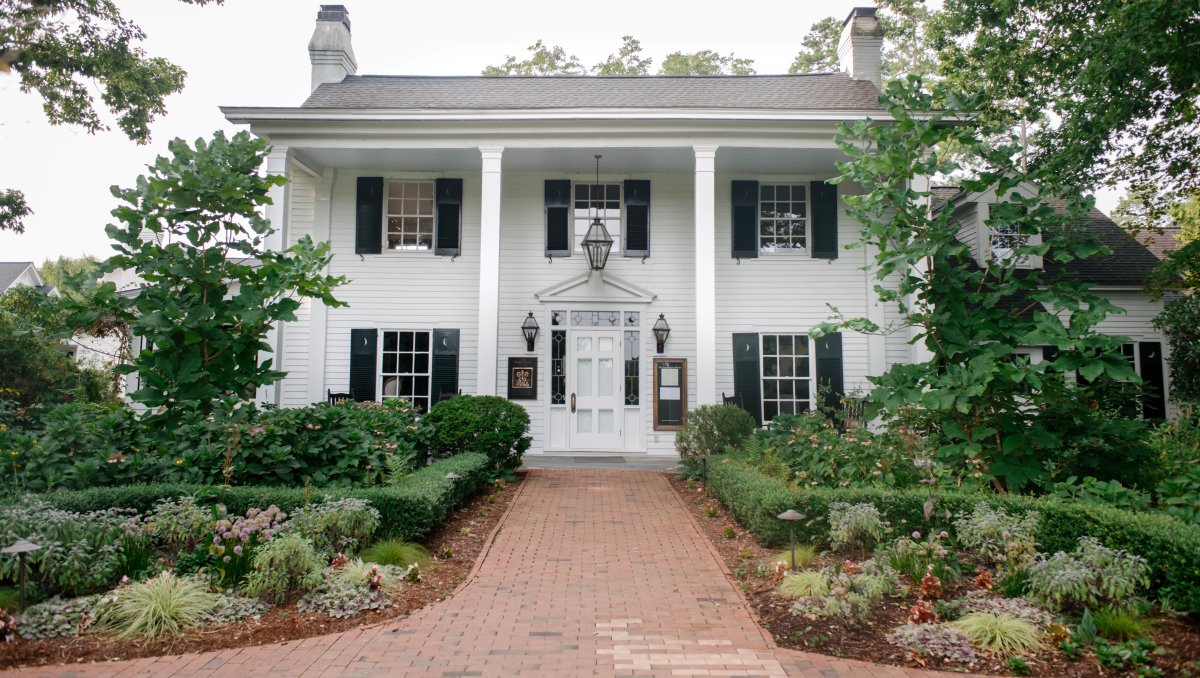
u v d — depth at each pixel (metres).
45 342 17.23
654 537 8.16
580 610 5.71
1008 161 7.67
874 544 6.66
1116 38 11.38
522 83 16.66
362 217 15.34
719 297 15.46
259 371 7.64
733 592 6.21
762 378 15.34
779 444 9.88
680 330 15.41
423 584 6.26
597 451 15.09
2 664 4.43
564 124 13.85
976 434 7.27
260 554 5.62
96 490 6.84
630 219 15.55
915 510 6.81
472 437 10.89
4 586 5.48
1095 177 13.52
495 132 13.93
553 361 15.32
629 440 15.16
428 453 10.98
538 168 15.57
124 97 17.17
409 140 13.95
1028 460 7.23
